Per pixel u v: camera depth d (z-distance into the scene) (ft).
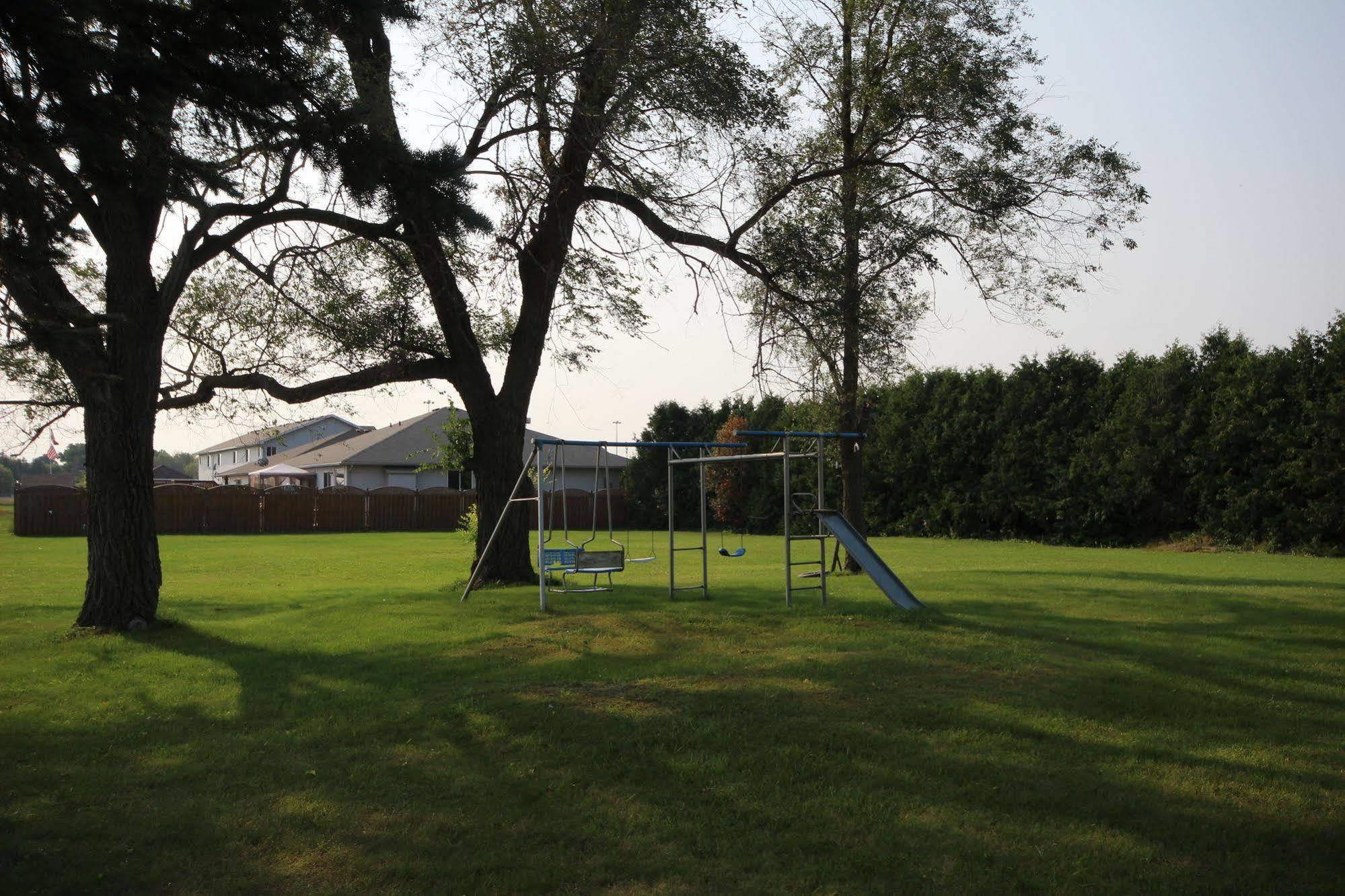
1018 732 19.42
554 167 39.14
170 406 39.42
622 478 138.21
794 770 17.21
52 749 19.03
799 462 108.37
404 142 25.31
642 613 34.30
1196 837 14.43
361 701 22.30
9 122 18.99
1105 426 89.40
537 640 29.14
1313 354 75.56
